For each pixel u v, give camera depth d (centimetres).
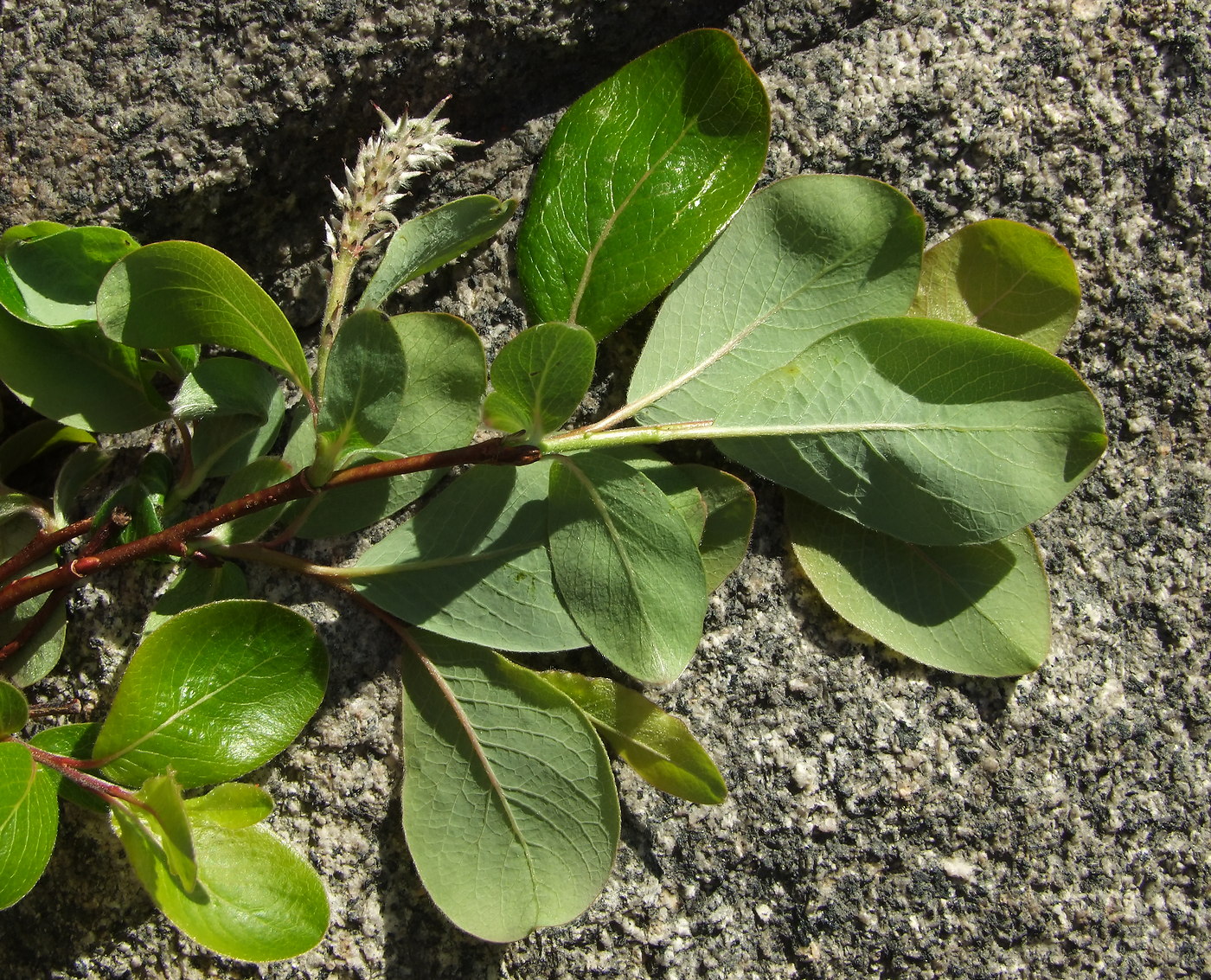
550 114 25
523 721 22
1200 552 24
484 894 22
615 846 22
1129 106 25
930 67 25
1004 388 22
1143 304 25
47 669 23
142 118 24
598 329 23
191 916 21
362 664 24
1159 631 24
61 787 22
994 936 23
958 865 23
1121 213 25
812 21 25
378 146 22
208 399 23
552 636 22
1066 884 23
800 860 23
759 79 23
